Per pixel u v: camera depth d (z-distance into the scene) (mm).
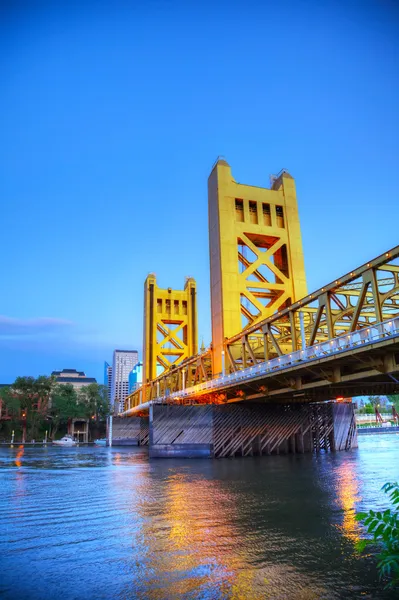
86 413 138875
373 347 28609
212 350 61562
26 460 56781
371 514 6934
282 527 16891
